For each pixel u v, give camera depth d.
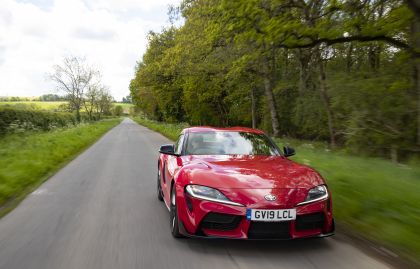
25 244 4.41
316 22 12.21
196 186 4.18
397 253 4.01
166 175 5.87
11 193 7.53
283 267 3.62
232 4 11.17
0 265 3.75
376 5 12.17
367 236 4.59
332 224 4.29
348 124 16.62
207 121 40.25
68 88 53.06
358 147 15.51
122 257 3.92
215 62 25.20
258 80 26.62
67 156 15.19
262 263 3.72
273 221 3.88
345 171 7.93
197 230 4.12
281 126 28.41
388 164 9.72
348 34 12.48
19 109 29.28
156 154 16.03
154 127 48.19
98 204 6.61
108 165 12.28
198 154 5.38
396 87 14.27
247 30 11.58
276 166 4.62
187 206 4.21
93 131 35.16
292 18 11.86
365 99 15.67
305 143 19.92
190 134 5.89
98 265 3.71
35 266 3.70
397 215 4.81
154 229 4.99
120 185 8.58
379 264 3.70
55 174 10.34
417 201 5.27
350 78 16.98
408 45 12.34
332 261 3.77
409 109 14.38
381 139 14.80
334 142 18.53
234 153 5.39
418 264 3.69
